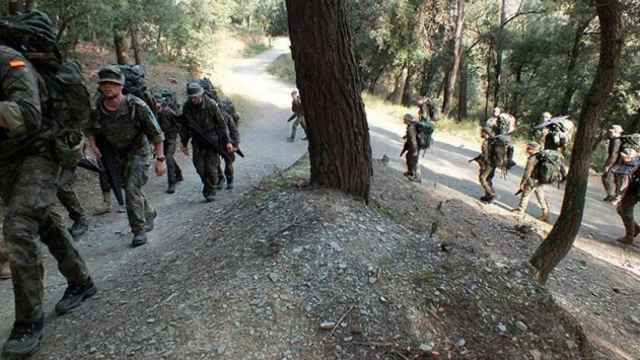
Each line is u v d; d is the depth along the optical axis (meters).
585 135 4.64
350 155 4.27
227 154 6.64
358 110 4.17
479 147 15.09
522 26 26.69
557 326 3.38
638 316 5.62
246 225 4.04
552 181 8.09
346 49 3.94
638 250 7.72
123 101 4.29
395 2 23.17
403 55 24.22
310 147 4.38
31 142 2.83
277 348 2.70
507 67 29.42
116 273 4.18
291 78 29.77
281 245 3.47
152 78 18.31
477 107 36.28
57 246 3.36
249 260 3.40
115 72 4.13
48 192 2.90
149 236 5.25
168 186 7.71
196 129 6.39
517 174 11.91
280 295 3.03
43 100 2.84
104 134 4.41
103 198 6.41
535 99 27.83
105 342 2.87
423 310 3.11
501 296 3.46
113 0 9.86
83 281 3.54
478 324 3.15
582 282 6.23
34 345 2.91
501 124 8.64
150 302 3.23
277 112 18.45
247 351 2.67
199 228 4.90
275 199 4.29
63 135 2.96
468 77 35.44
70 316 3.39
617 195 9.90
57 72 2.94
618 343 4.83
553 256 4.98
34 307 2.89
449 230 6.14
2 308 3.69
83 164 4.21
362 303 3.05
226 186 7.71
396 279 3.32
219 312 2.91
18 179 2.85
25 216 2.81
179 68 22.09
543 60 25.92
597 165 17.56
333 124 4.12
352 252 3.46
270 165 9.88
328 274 3.23
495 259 3.97
